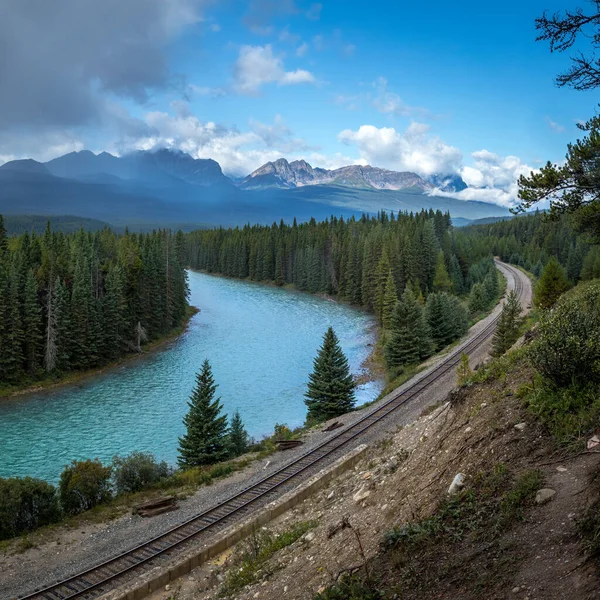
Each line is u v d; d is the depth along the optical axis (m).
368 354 68.25
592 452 8.59
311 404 40.34
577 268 119.50
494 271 116.31
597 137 12.56
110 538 19.81
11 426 44.66
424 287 104.94
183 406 50.09
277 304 116.56
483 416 12.28
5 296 57.19
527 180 14.08
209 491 23.89
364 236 138.38
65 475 24.20
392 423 29.70
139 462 26.17
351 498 15.07
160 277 84.06
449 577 7.52
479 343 52.03
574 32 10.53
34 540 19.94
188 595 14.56
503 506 8.38
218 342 78.50
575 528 7.04
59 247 79.81
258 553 14.57
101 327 66.12
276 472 24.23
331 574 9.40
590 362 10.33
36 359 60.91
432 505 9.86
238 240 175.88
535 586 6.46
